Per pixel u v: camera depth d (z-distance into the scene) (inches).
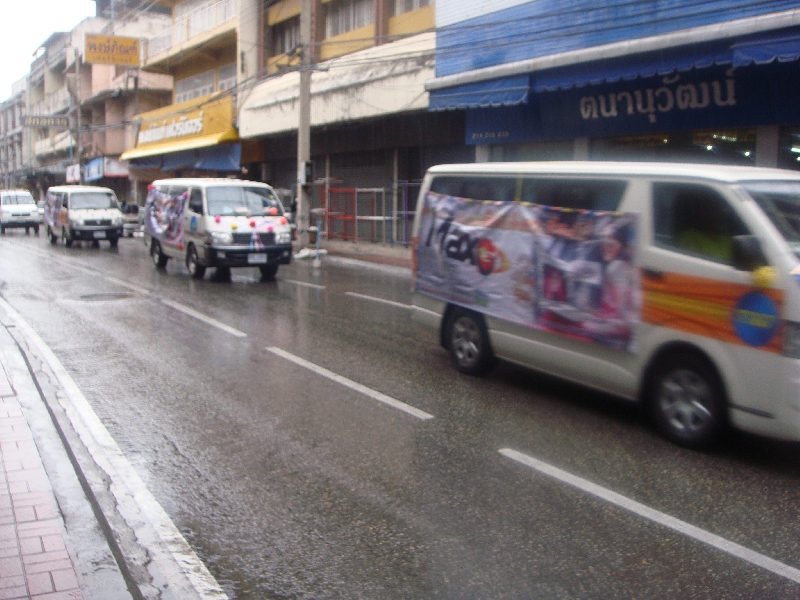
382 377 310.5
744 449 228.2
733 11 463.8
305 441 233.8
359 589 148.5
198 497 192.2
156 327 414.3
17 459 209.5
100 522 177.3
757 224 209.3
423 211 333.4
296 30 1128.8
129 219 1252.5
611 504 187.9
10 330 396.2
